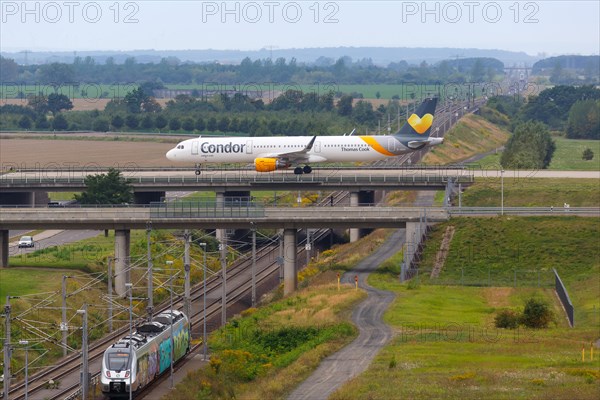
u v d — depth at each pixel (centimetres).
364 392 17300
